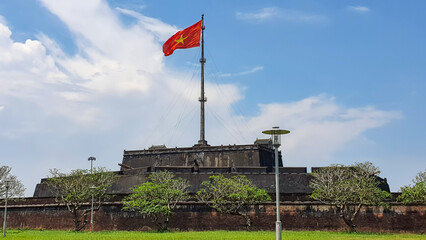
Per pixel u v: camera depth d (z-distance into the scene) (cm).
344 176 5156
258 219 5256
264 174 5853
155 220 5088
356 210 5150
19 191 6041
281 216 5266
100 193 5409
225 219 5291
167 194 5056
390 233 4881
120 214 5400
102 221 5431
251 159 6969
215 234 4103
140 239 3347
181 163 7256
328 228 5181
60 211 5734
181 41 6819
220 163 7075
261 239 3291
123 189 5900
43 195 6506
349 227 4944
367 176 5059
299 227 5222
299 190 5741
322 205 5256
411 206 5094
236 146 7100
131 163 7644
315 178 5734
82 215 5538
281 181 5803
